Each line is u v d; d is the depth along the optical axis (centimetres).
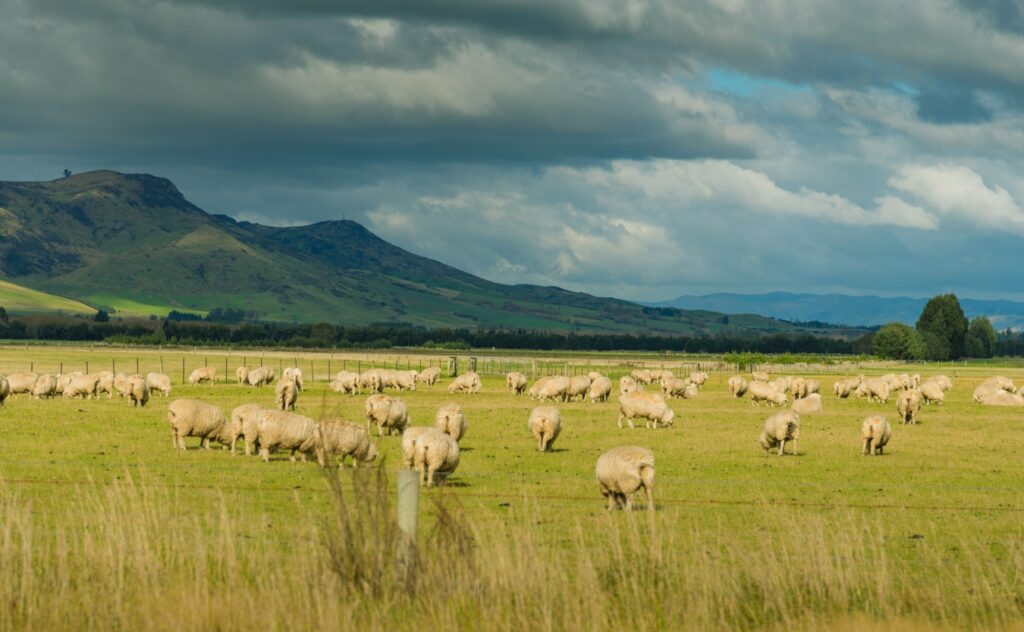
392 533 1738
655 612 1703
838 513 2897
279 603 1614
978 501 3203
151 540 2012
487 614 1605
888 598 1844
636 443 4812
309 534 2217
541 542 2122
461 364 15662
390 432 5084
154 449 4134
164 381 8006
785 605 1766
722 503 3048
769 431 4500
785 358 17612
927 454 4562
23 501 2692
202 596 1681
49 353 17450
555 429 4459
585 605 1653
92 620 1595
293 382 6216
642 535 2428
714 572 1853
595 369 14825
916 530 2692
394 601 1652
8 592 1656
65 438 4481
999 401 8269
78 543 2117
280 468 3591
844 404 8256
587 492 3195
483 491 3164
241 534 2256
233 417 3991
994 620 1711
